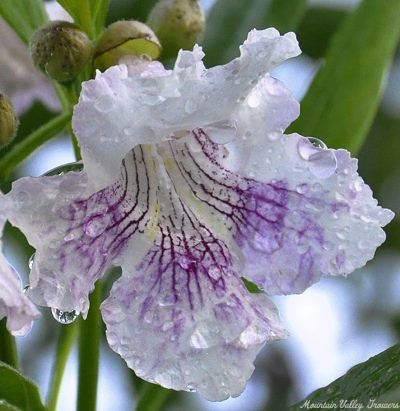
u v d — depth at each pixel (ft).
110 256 0.54
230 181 0.56
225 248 0.56
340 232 0.54
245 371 0.54
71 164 0.53
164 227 0.56
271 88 0.54
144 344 0.54
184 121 0.52
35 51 0.59
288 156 0.54
